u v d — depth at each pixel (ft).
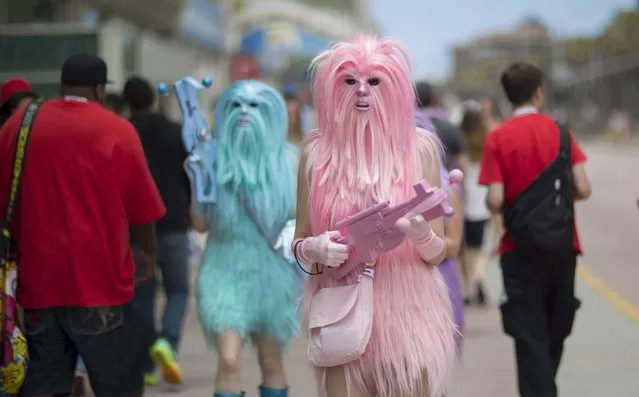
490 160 20.39
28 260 17.28
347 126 14.35
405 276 14.38
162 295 39.09
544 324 20.34
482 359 28.58
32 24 66.69
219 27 136.87
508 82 20.71
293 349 30.81
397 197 14.42
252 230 20.03
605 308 35.94
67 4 72.43
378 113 14.32
